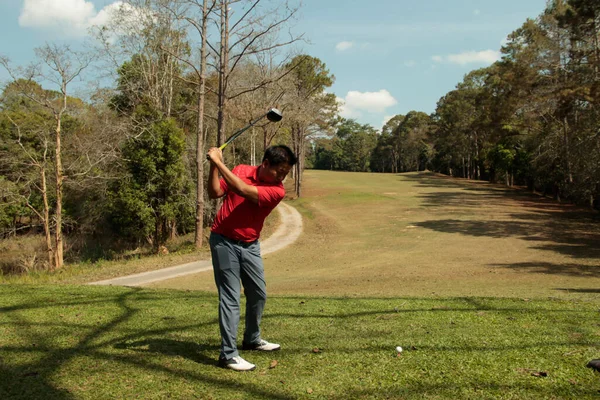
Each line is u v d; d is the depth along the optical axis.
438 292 9.29
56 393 2.73
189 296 6.29
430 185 56.25
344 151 116.75
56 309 5.16
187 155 27.81
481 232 25.22
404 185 55.62
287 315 5.04
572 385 2.86
